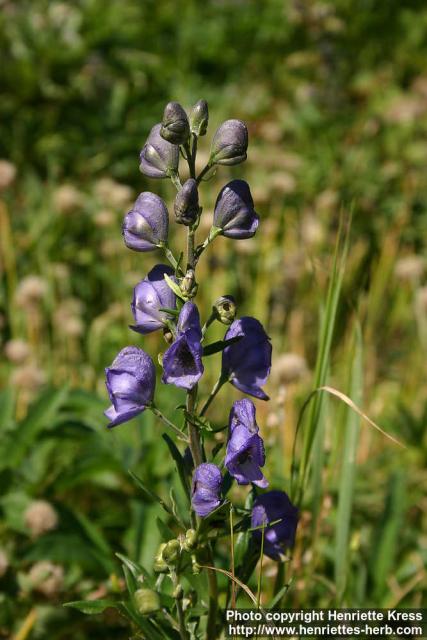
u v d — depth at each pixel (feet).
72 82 33.14
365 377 22.08
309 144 32.73
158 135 10.37
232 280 25.22
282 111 34.35
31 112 31.89
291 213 28.48
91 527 15.74
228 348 10.34
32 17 34.83
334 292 13.10
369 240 27.96
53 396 17.33
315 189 29.71
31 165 30.86
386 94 35.88
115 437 17.63
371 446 20.67
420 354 23.66
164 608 11.07
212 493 9.80
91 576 15.58
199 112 10.02
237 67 38.70
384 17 42.50
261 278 24.52
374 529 16.52
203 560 10.68
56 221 26.43
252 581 14.85
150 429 17.87
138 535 15.42
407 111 32.14
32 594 14.96
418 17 43.21
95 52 35.01
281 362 18.92
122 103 32.91
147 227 10.32
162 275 10.38
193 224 9.96
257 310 23.66
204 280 24.06
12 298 22.86
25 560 15.21
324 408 13.44
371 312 24.75
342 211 13.29
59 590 14.98
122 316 23.47
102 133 31.83
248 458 9.91
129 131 31.96
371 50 40.96
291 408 19.03
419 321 23.65
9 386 19.26
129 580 11.13
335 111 34.81
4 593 15.08
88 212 27.63
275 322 24.30
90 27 37.27
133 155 31.40
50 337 23.82
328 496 15.17
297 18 36.55
